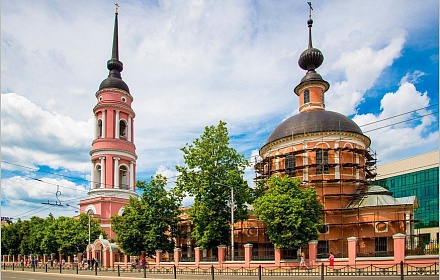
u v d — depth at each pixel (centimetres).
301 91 5681
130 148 6931
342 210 4478
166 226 4819
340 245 4456
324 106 5609
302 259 3419
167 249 4781
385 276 2620
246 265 3712
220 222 4188
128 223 4825
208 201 4222
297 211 3778
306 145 4891
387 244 4162
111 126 6781
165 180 5038
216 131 4506
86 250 5972
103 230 6184
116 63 7225
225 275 3319
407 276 2548
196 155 4388
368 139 5050
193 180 4378
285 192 4034
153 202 4925
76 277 3875
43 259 7212
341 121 4956
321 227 4172
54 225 6544
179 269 4022
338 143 4812
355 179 4700
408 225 4116
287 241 3722
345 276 2759
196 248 4138
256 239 4838
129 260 5278
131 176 6856
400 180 7800
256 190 4584
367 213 4322
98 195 6488
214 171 4262
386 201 4322
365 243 4294
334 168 4756
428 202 7169
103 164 6606
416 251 3369
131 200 5003
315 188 4572
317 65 5722
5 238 8319
